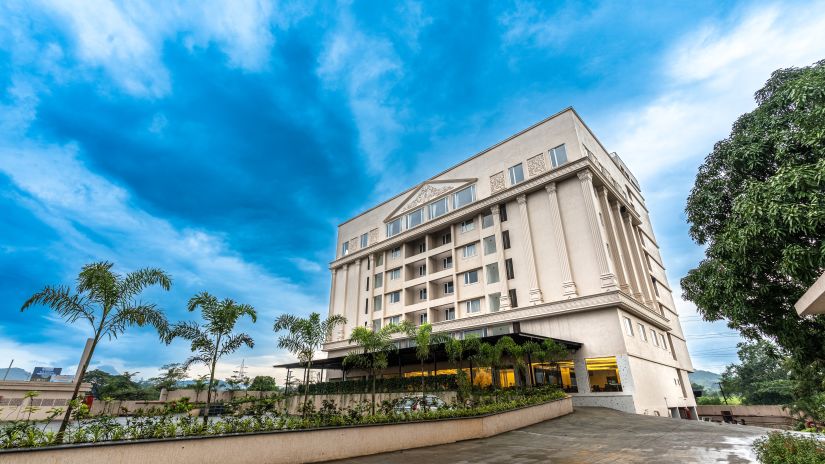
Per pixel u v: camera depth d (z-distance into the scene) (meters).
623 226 31.70
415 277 39.41
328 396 25.39
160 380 36.88
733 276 10.88
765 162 11.02
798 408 30.22
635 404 21.73
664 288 40.66
